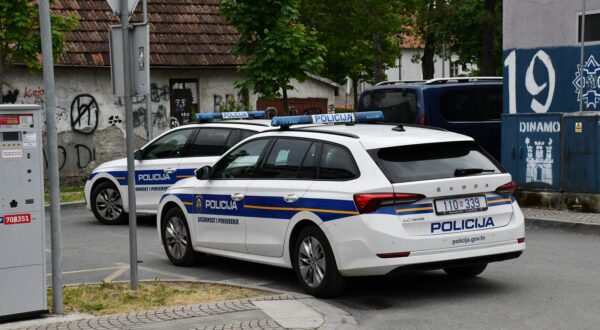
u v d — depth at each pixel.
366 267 8.21
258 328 7.27
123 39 8.81
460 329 7.43
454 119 16.38
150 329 7.25
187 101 25.19
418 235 8.20
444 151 8.73
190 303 8.41
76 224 15.67
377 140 8.64
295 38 18.44
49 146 7.76
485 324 7.58
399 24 42.75
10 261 7.50
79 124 23.56
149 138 21.05
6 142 7.41
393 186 8.21
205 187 10.43
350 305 8.48
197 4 26.25
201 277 10.26
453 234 8.34
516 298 8.58
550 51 16.00
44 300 7.70
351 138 8.80
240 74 25.78
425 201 8.28
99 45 23.53
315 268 8.77
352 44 42.47
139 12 24.91
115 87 8.96
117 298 8.65
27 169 7.53
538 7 16.14
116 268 11.00
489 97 16.84
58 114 23.28
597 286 9.05
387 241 8.09
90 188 15.63
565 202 14.70
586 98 15.48
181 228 10.97
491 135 16.78
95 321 7.55
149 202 14.72
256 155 9.91
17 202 7.50
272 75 18.45
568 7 15.66
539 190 15.09
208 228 10.41
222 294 8.86
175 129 14.66
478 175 8.58
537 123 15.05
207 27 25.62
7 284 7.49
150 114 21.03
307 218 8.82
